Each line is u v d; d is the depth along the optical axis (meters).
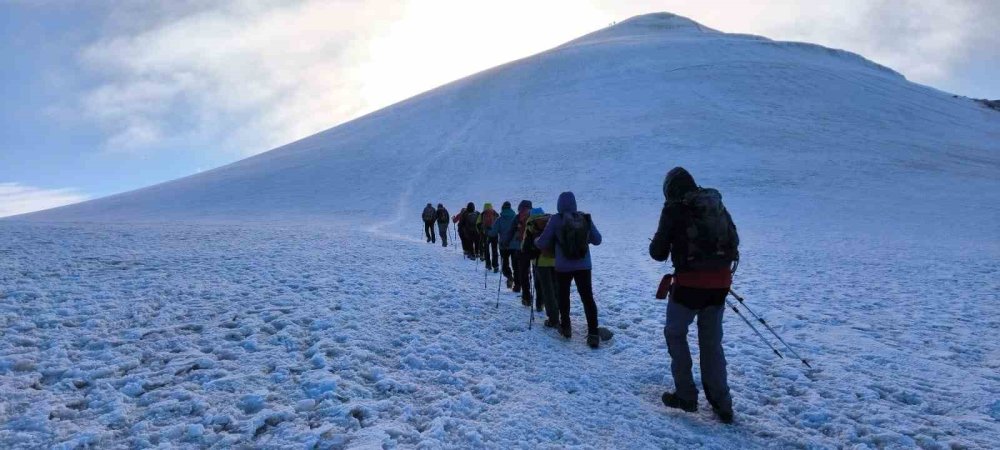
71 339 5.02
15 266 8.75
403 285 9.25
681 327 4.32
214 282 8.25
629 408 4.46
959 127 68.75
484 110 75.38
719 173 46.88
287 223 39.47
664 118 63.53
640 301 9.46
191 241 14.66
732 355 6.16
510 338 6.40
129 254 11.02
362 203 48.28
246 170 67.62
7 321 5.46
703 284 4.16
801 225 30.61
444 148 63.34
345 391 4.17
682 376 4.34
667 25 129.75
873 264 15.91
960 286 11.73
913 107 74.62
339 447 3.29
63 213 57.56
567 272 6.42
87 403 3.71
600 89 76.25
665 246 4.32
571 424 4.00
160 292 7.27
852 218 32.75
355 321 6.29
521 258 8.60
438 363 5.11
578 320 7.82
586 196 44.00
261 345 5.19
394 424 3.67
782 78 78.00
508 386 4.68
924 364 5.83
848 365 5.77
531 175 51.22
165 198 58.84
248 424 3.46
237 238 16.38
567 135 61.28
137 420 3.51
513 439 3.63
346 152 67.38
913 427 4.16
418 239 24.83
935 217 32.41
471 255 15.98
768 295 10.43
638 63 85.44
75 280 7.91
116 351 4.75
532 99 76.31
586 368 5.48
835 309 9.00
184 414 3.63
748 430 4.16
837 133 59.56
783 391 5.04
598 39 116.81
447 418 3.82
